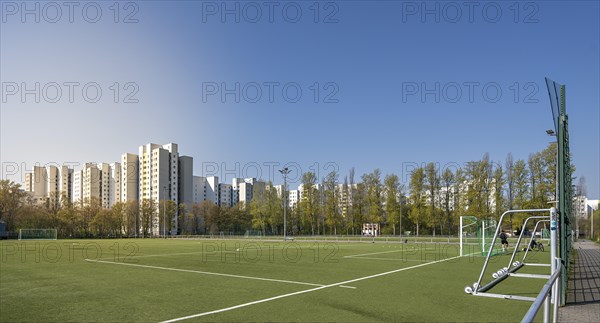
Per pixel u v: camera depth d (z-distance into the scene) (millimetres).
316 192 80812
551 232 10023
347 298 11367
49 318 9172
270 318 9008
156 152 102062
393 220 69812
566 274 11031
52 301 11164
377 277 15938
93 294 12242
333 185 79375
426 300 11023
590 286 13352
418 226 66125
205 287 13500
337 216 78938
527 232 48344
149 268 19734
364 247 39844
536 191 47531
